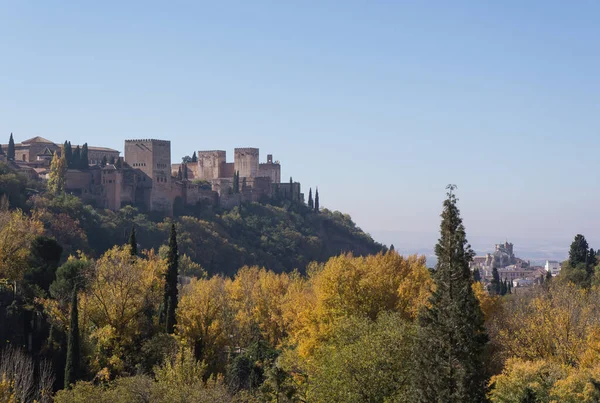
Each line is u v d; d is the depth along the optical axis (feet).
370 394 237.25
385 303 315.58
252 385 328.90
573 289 422.82
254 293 511.81
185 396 250.78
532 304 370.94
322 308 317.01
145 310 381.81
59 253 448.24
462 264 226.79
